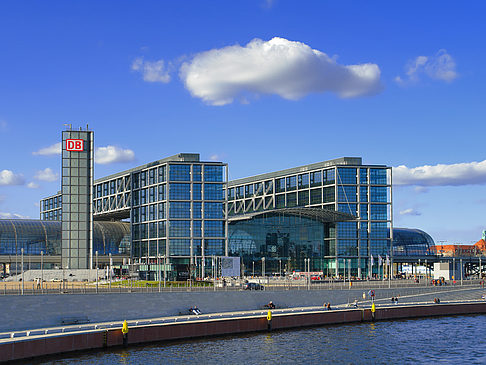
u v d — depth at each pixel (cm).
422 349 10506
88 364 8981
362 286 16800
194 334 11006
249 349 10275
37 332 9750
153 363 9169
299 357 9794
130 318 11806
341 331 12106
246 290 14088
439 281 19062
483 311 15275
